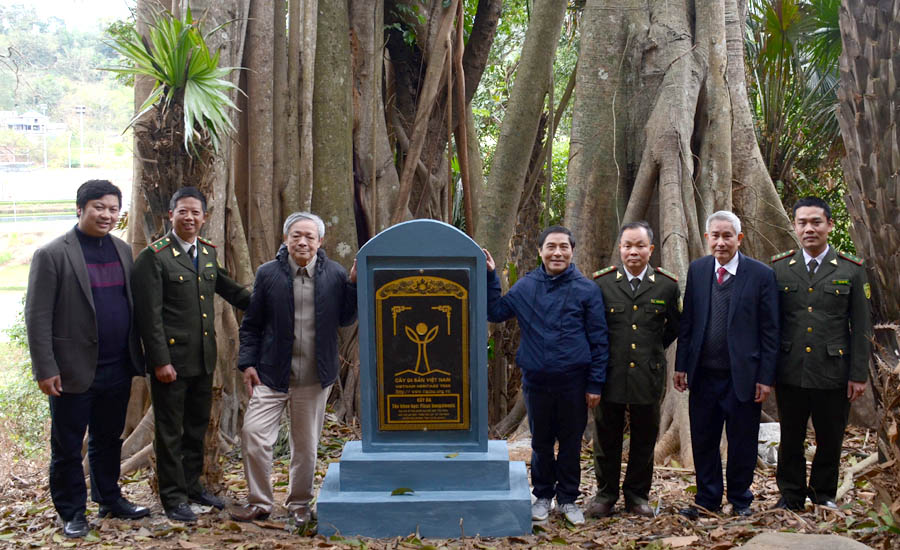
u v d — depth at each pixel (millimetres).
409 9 9617
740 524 4648
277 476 6324
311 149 8258
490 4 10188
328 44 8406
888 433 4125
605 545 4426
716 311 4871
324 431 7766
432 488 4824
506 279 9734
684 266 7305
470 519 4688
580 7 11625
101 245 4738
